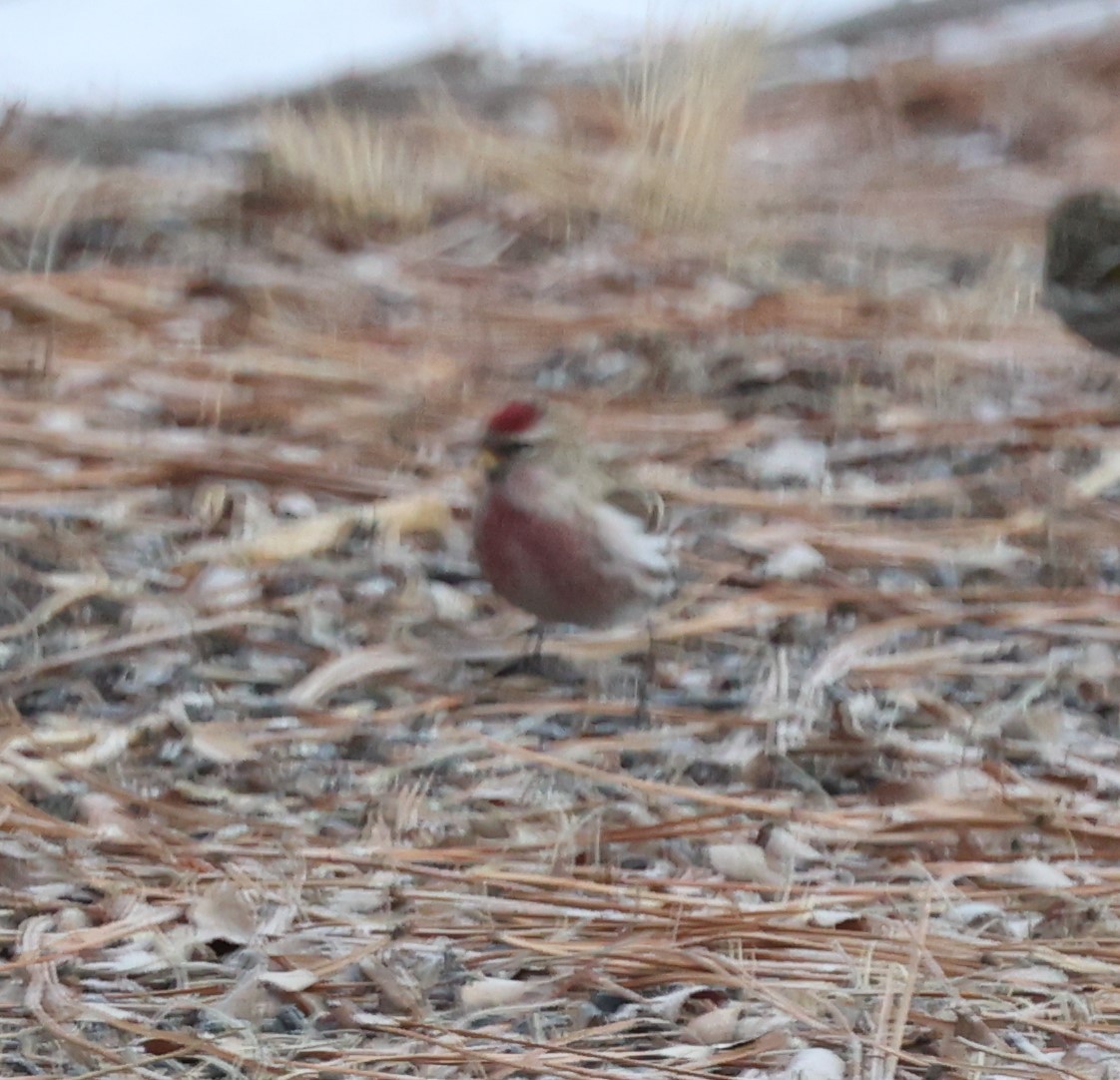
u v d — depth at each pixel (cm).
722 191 1709
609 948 737
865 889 789
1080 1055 682
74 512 1147
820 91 2117
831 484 1229
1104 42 2212
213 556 1097
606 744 932
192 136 1875
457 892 782
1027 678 1005
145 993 713
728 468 1255
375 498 1194
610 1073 666
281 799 873
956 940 748
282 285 1518
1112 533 1170
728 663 1021
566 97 1972
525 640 1032
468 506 1174
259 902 766
